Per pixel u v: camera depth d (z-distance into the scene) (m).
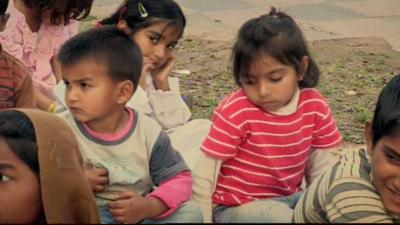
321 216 2.38
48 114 2.18
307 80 2.96
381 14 8.71
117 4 8.77
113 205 2.66
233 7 8.86
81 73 2.68
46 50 3.97
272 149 2.92
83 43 2.71
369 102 5.75
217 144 2.89
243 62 2.81
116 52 2.71
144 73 3.55
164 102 3.72
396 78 2.38
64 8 3.88
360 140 4.93
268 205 2.88
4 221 2.09
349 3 9.16
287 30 2.78
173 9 3.60
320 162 3.10
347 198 2.22
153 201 2.72
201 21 8.23
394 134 2.16
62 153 2.07
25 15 3.87
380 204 2.22
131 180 2.75
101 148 2.75
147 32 3.55
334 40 7.60
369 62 6.84
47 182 2.03
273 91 2.80
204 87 5.98
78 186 2.07
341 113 5.47
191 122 3.79
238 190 2.98
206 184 2.95
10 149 2.08
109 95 2.71
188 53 6.96
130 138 2.78
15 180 2.08
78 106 2.70
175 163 2.85
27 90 3.35
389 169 2.17
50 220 2.02
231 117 2.88
